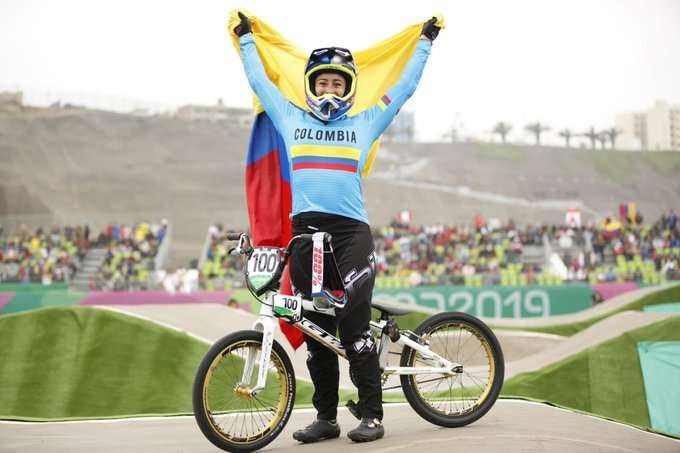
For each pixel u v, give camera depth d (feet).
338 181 23.18
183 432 26.50
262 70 25.16
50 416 45.42
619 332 50.03
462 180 208.33
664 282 135.13
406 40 27.76
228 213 200.85
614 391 44.60
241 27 25.76
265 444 22.20
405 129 215.10
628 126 217.97
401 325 72.23
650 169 213.66
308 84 23.73
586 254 153.79
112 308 52.54
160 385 46.65
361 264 23.17
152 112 215.51
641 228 165.07
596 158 215.51
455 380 27.17
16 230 185.26
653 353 45.62
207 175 208.95
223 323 54.19
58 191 195.52
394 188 206.18
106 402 46.21
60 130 204.44
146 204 198.49
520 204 203.51
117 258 157.48
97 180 200.34
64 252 156.97
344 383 43.29
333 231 23.22
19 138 198.70
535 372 45.24
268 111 24.77
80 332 48.91
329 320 24.06
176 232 190.39
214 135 217.15
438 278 124.98
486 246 156.15
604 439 23.72
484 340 25.58
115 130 209.97
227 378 23.56
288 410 22.76
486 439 22.61
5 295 115.65
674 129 218.18
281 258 22.89
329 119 23.48
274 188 27.02
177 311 55.31
